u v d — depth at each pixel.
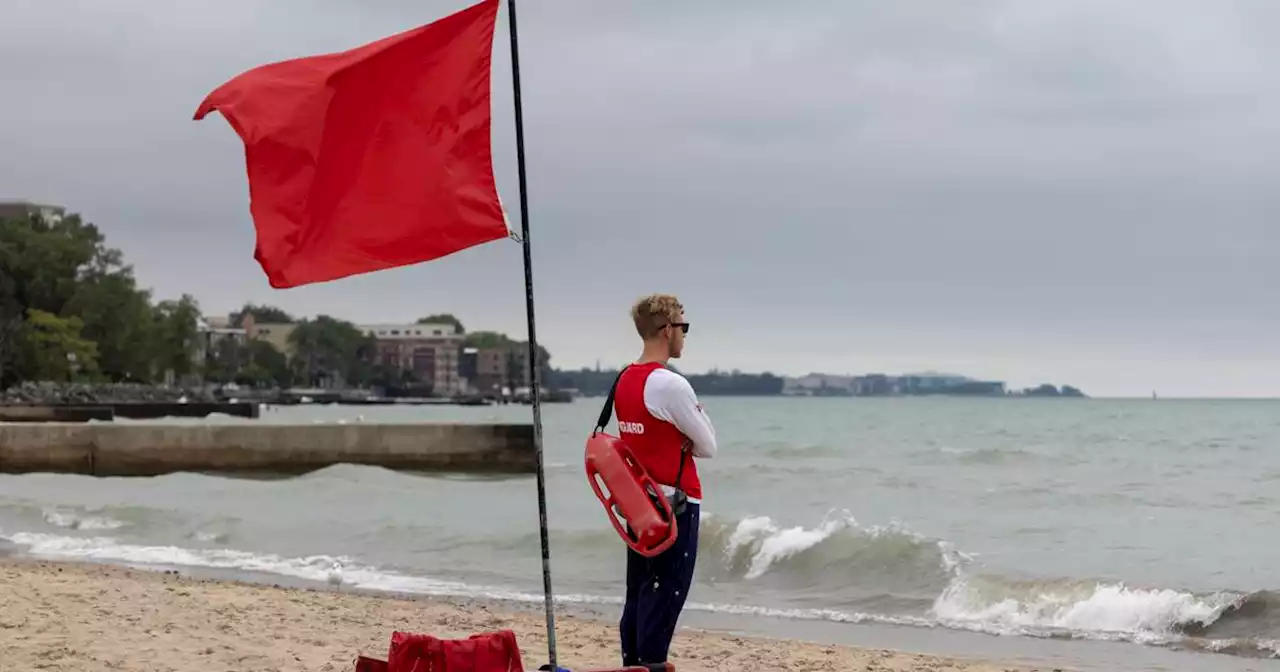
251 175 4.95
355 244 4.99
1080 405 158.62
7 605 9.53
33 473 36.25
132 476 36.47
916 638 10.09
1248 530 17.73
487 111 5.02
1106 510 20.89
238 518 19.48
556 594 12.55
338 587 12.99
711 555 14.23
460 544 16.30
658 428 4.89
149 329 126.31
